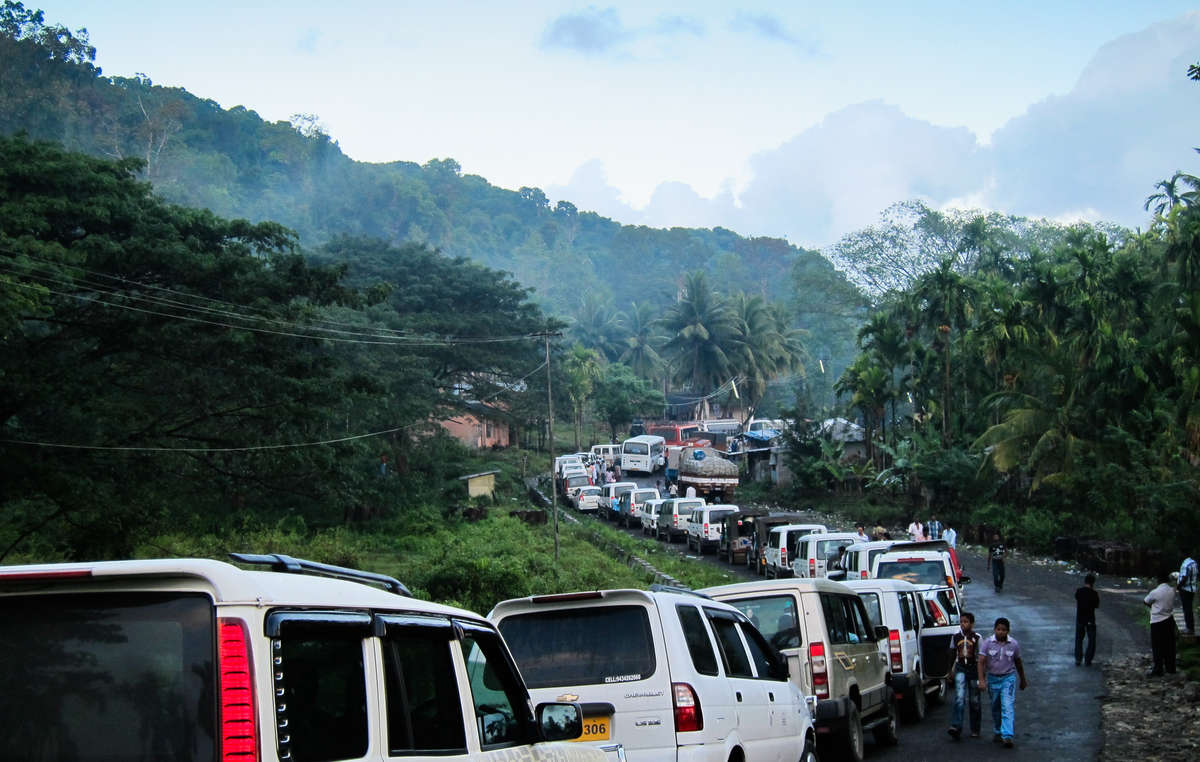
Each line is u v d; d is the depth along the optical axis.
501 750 4.98
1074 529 42.91
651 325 130.38
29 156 26.72
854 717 11.92
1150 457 38.97
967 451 55.00
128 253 25.56
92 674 3.37
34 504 26.27
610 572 35.53
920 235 92.25
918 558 21.83
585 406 105.94
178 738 3.29
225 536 34.94
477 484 62.16
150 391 26.67
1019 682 13.70
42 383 23.83
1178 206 50.34
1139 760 12.11
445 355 68.00
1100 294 49.12
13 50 107.19
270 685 3.41
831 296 102.25
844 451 69.38
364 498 46.34
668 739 7.62
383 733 3.97
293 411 27.45
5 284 18.55
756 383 111.31
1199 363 38.28
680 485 65.62
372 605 4.14
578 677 7.84
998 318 50.25
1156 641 17.69
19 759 3.31
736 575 38.44
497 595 25.02
